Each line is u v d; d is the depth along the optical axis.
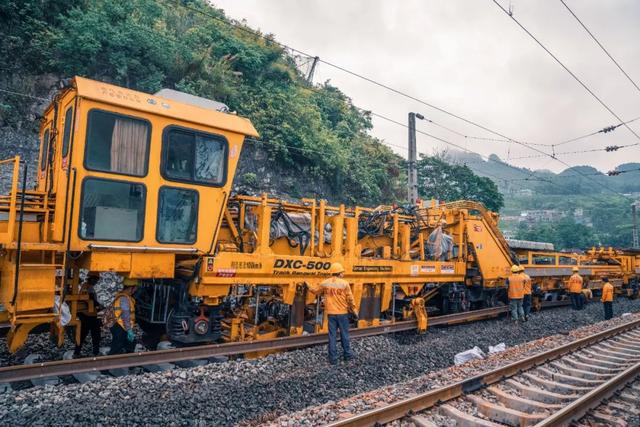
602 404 5.81
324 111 28.25
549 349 8.84
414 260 10.45
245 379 6.31
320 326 8.83
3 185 12.88
